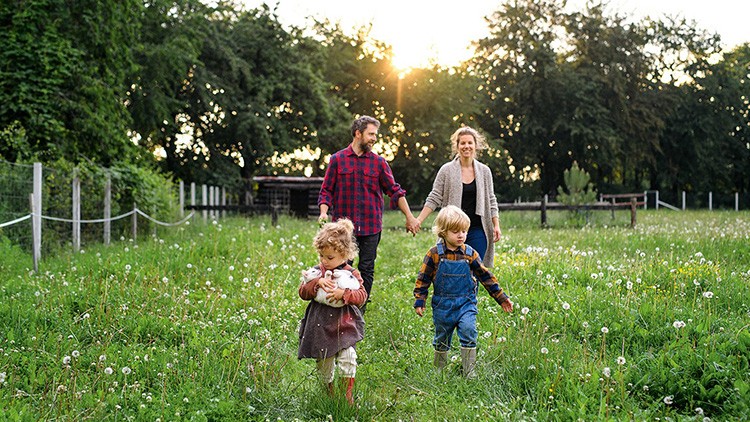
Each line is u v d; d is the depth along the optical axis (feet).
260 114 116.26
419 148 157.17
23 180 36.86
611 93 158.20
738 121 181.68
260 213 70.18
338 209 23.16
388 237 60.70
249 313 21.50
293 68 120.78
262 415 13.70
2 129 50.60
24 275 27.27
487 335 18.43
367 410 13.79
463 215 16.93
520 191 179.83
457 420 13.37
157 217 54.70
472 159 21.71
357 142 23.18
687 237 43.52
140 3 66.18
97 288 23.34
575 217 73.56
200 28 111.55
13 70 52.21
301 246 39.45
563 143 161.38
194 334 18.49
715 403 13.60
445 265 16.88
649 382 14.49
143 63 95.71
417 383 15.87
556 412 13.26
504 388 15.03
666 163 179.73
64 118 55.67
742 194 169.17
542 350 15.42
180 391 14.35
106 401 13.48
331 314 14.49
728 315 19.92
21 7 53.01
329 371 14.67
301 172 144.46
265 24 122.83
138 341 18.58
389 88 157.58
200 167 120.57
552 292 23.32
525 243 44.19
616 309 20.26
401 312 23.34
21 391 13.84
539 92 156.25
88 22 57.93
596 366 15.15
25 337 17.76
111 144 59.82
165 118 98.94
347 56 157.07
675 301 21.18
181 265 29.71
